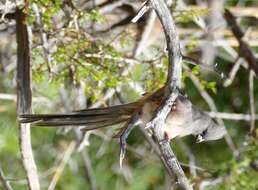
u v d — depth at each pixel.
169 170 7.07
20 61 9.73
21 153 9.25
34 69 10.77
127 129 7.18
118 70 10.98
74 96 11.54
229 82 13.47
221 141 16.67
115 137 7.54
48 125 7.39
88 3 12.35
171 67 6.82
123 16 12.84
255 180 12.06
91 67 10.48
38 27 10.61
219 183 12.08
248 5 16.52
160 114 6.71
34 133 17.17
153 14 11.80
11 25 11.97
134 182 16.83
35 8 10.20
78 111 7.34
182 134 7.04
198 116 6.93
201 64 7.00
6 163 16.52
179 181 6.94
